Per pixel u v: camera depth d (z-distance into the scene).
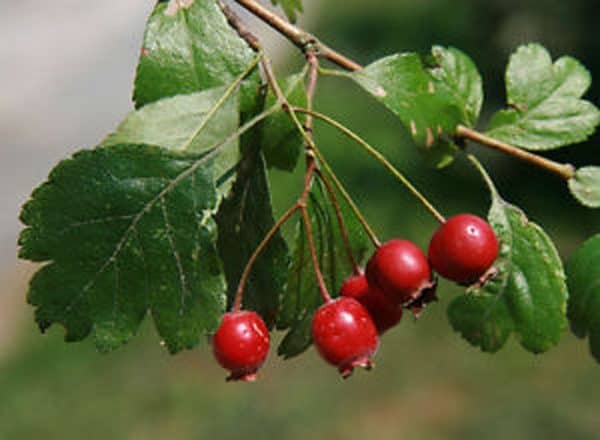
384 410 1.03
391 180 1.34
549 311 0.37
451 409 1.02
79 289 0.34
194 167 0.34
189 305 0.34
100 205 0.34
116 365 1.15
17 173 1.72
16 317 1.34
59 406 1.10
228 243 0.36
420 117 0.37
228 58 0.36
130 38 2.24
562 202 1.27
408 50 1.59
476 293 0.37
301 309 0.37
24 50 2.21
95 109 1.95
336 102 1.49
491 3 1.36
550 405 0.99
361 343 0.36
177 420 1.06
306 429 1.02
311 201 0.37
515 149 0.38
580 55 1.25
